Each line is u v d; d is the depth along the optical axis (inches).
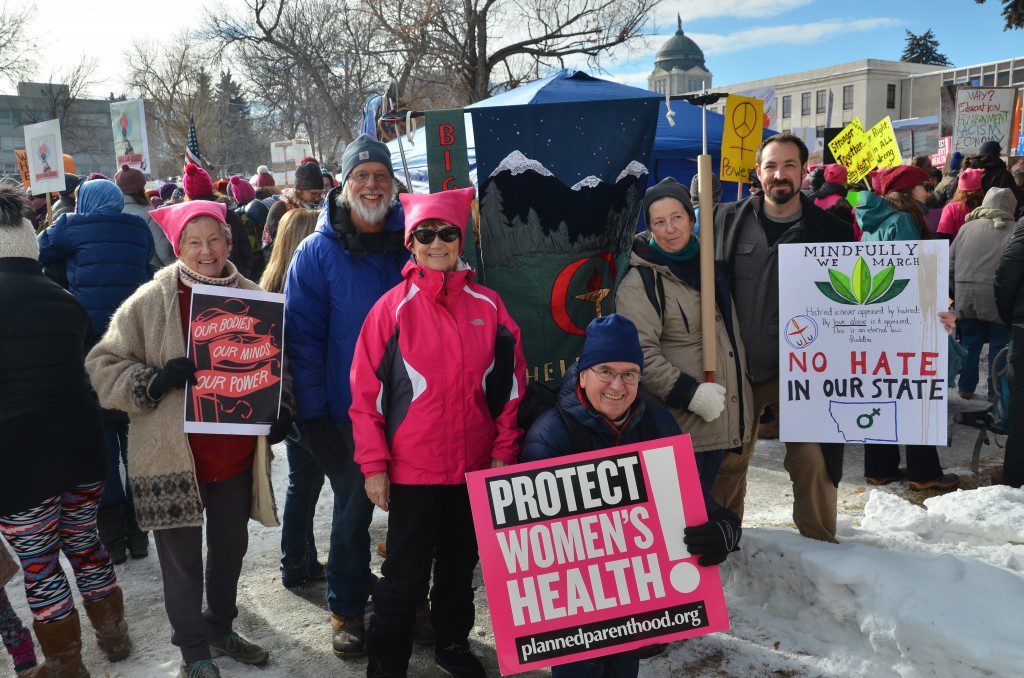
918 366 120.0
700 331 121.6
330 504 192.4
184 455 107.6
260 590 149.0
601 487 91.0
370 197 114.5
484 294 106.7
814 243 121.7
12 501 103.2
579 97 283.3
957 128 463.5
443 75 762.2
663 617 91.5
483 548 90.0
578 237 126.4
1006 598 114.0
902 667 109.0
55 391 107.1
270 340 113.0
